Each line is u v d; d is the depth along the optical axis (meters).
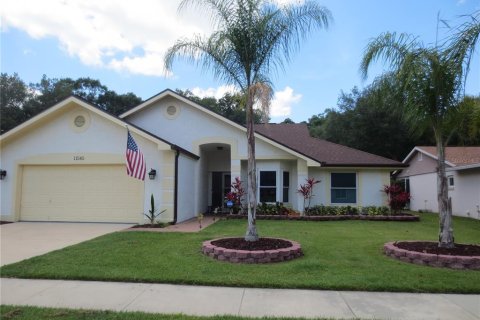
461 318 4.93
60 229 12.91
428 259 7.54
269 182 17.64
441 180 8.70
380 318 4.92
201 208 18.20
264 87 8.47
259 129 22.20
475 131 8.95
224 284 6.30
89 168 15.21
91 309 5.12
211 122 17.67
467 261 7.28
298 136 21.55
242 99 9.42
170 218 14.41
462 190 20.44
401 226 14.12
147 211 14.55
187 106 17.88
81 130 15.16
